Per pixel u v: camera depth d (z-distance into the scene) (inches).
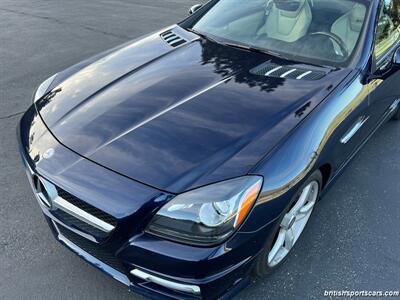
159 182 75.0
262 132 85.0
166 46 122.7
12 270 96.7
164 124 86.8
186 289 75.6
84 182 77.5
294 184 82.0
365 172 136.3
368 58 113.1
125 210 73.4
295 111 91.2
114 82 104.8
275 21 125.9
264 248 82.6
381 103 125.5
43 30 265.0
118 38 253.6
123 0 348.5
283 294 94.2
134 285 80.5
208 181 74.7
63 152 83.7
